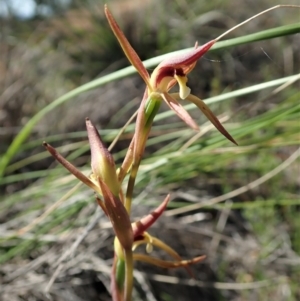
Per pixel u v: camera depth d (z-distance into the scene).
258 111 0.37
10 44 0.48
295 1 0.54
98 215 0.20
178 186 0.28
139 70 0.10
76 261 0.22
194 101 0.09
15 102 0.40
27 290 0.22
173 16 0.52
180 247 0.27
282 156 0.30
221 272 0.26
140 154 0.10
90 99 0.41
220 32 0.50
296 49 0.48
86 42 0.48
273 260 0.26
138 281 0.23
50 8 0.53
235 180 0.30
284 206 0.28
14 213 0.28
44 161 0.35
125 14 0.51
